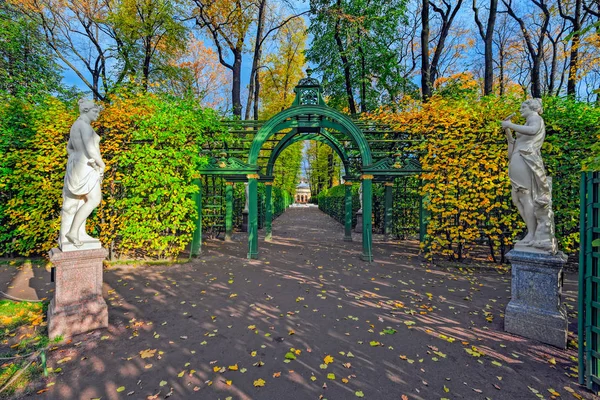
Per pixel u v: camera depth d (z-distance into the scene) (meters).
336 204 19.39
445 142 6.77
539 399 2.46
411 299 4.78
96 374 2.76
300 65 22.30
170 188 6.83
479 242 8.20
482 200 6.72
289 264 7.12
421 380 2.71
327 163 30.97
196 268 6.66
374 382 2.67
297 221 19.20
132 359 3.01
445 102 6.97
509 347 3.30
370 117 7.93
